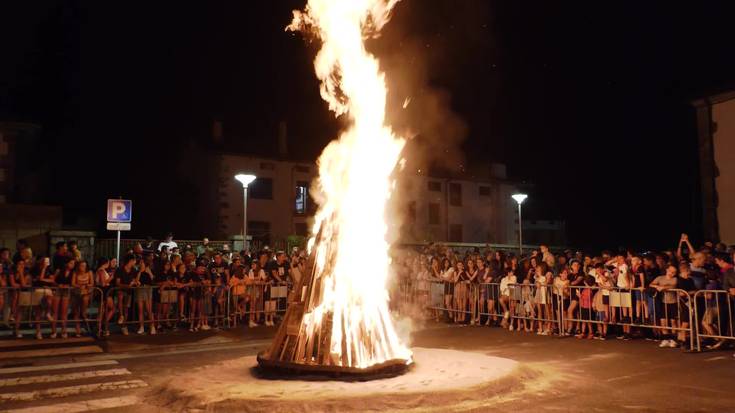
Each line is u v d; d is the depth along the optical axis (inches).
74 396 301.9
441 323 627.8
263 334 538.0
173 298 537.3
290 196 1393.9
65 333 490.3
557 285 526.9
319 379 300.0
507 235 1729.8
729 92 765.9
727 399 278.2
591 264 544.4
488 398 278.4
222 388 279.0
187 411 257.1
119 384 331.3
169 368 382.6
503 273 607.5
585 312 513.0
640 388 302.7
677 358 393.7
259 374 317.1
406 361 319.3
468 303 628.4
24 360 415.2
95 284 526.9
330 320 317.1
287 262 644.1
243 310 584.1
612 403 271.0
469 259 662.5
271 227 1354.6
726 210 775.1
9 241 754.2
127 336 507.8
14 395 304.3
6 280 492.1
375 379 299.9
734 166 768.9
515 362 346.3
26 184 1153.4
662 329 468.1
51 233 757.9
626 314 490.0
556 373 344.2
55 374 361.7
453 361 349.7
